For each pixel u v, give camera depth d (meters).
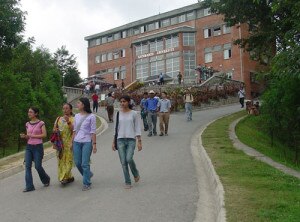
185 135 20.12
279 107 21.66
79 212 8.17
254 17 27.09
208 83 47.81
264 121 24.39
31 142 10.46
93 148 10.16
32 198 9.55
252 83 58.81
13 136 20.73
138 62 69.94
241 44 29.91
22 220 7.87
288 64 14.83
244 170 10.62
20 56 35.72
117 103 43.31
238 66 58.91
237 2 26.53
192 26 64.75
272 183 9.09
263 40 27.56
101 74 78.06
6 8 22.73
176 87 45.03
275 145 21.27
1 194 10.19
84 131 10.09
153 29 70.94
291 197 7.88
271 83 22.84
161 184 10.20
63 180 10.53
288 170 11.04
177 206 8.30
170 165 12.72
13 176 12.66
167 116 20.36
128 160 9.84
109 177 11.33
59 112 25.00
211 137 17.77
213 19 62.38
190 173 11.45
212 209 8.12
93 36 79.69
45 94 23.98
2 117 20.31
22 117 21.22
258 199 7.71
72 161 10.73
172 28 66.75
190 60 63.78
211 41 62.25
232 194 8.15
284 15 23.16
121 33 75.75
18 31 23.28
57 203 8.96
